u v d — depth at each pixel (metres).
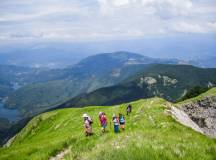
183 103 74.12
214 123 66.31
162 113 41.91
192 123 52.81
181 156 12.77
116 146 15.81
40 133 83.31
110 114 58.97
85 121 30.53
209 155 13.86
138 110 52.44
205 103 71.25
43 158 25.86
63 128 66.81
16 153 32.53
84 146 22.84
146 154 12.19
